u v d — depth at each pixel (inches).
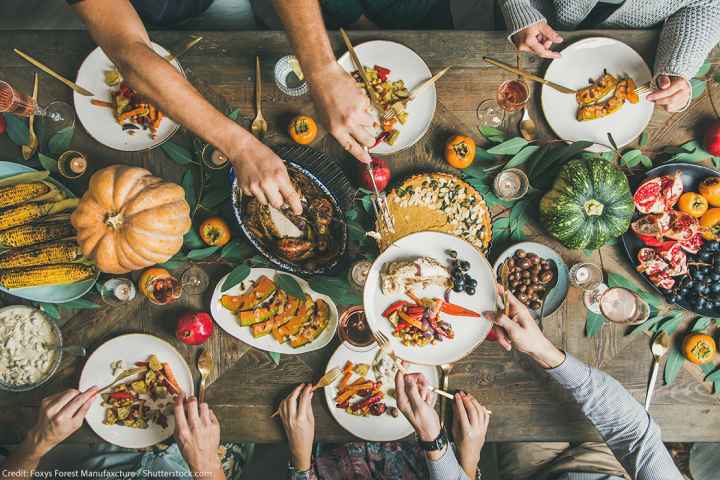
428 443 63.6
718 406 69.6
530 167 67.2
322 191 62.4
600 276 67.1
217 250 66.9
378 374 68.8
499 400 69.9
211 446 66.3
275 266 66.4
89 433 68.5
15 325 66.4
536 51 65.9
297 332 67.2
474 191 65.1
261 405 68.9
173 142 67.4
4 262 64.3
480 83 68.4
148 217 58.5
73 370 68.1
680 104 66.2
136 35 49.9
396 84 67.1
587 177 61.6
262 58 67.5
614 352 69.5
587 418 68.8
